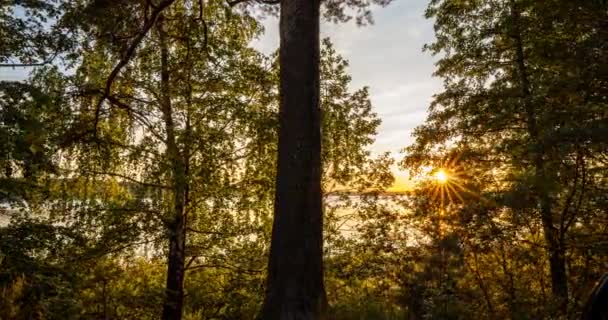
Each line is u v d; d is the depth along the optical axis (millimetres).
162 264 13492
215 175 12156
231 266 13164
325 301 6359
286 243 6414
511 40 13242
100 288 11406
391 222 11352
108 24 9477
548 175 8359
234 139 12484
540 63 11008
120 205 11930
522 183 8312
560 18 10070
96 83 12180
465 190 8508
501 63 13555
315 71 6895
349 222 13758
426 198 8859
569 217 9367
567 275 8664
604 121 8383
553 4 10219
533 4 10852
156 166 11672
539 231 9352
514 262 8383
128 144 12375
